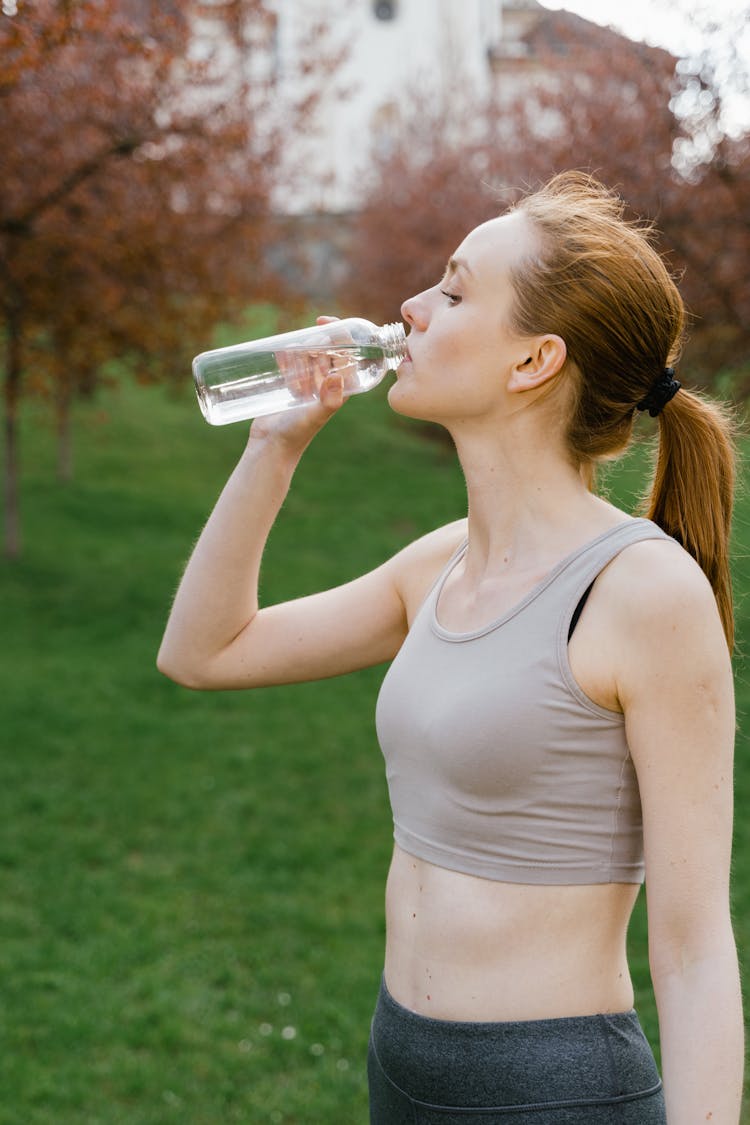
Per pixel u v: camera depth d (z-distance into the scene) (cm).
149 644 856
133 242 786
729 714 107
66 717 686
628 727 108
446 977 114
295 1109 326
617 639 108
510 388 119
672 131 721
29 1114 319
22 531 1145
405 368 124
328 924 442
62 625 895
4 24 505
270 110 950
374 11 2944
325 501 1397
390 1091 120
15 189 713
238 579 139
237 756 636
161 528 1209
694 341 742
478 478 123
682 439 125
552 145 888
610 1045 110
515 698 110
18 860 496
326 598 145
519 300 118
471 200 1406
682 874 103
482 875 113
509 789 111
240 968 409
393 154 1947
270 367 140
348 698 753
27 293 779
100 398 1669
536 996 111
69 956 413
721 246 710
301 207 1253
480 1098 110
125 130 742
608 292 117
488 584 121
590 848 111
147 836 529
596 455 123
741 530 834
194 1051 354
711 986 100
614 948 114
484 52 2961
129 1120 319
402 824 123
